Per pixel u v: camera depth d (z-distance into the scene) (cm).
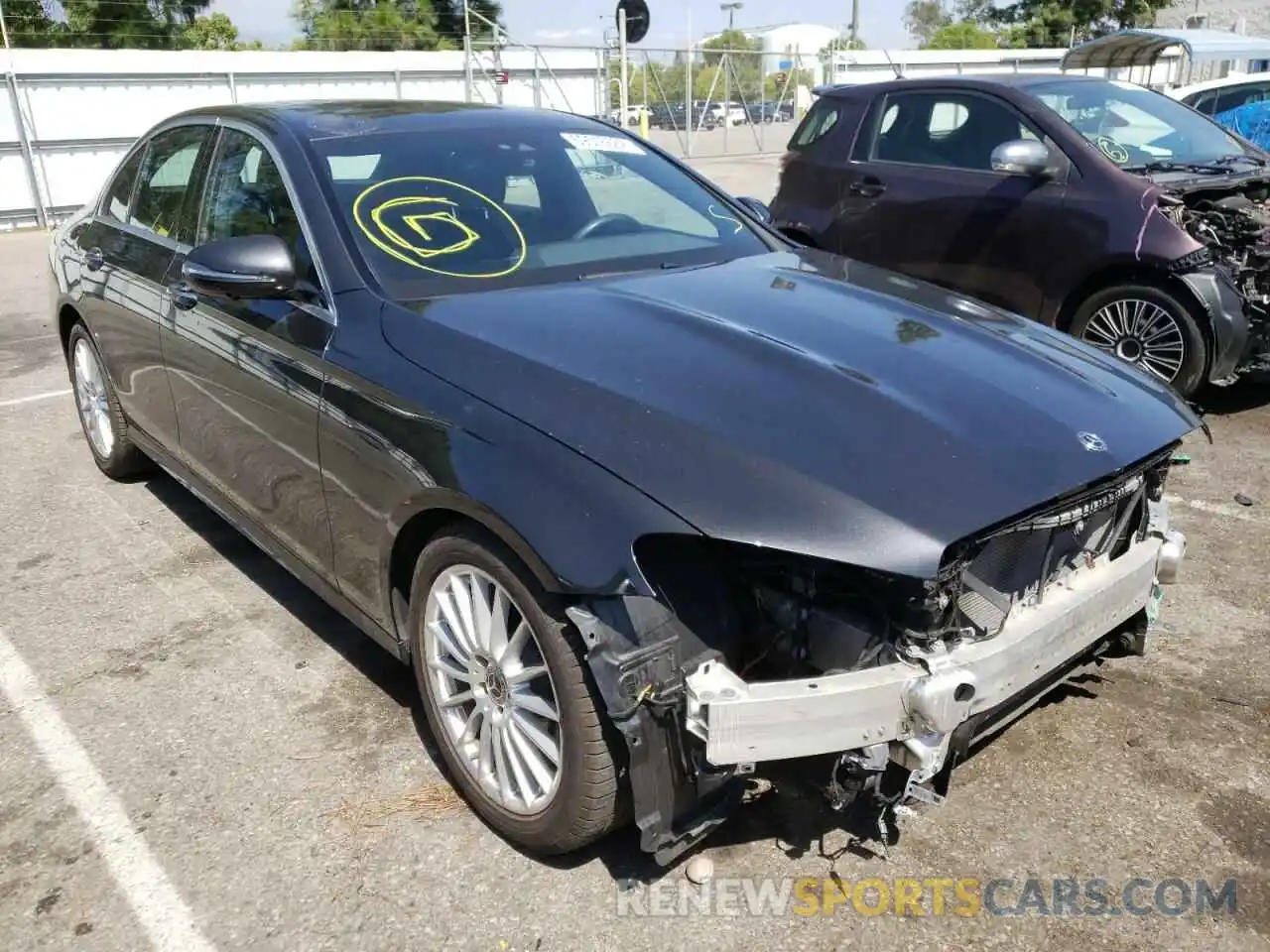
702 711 219
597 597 221
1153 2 3484
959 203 638
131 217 452
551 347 265
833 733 220
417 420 263
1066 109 640
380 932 240
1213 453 537
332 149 344
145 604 395
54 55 1720
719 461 224
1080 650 260
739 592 233
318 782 292
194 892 253
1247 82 1050
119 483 517
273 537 352
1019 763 295
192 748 308
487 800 267
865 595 223
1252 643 356
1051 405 257
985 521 217
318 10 3928
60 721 322
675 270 339
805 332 282
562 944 236
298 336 309
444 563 263
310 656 356
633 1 1617
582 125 413
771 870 256
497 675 255
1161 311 570
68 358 527
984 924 240
